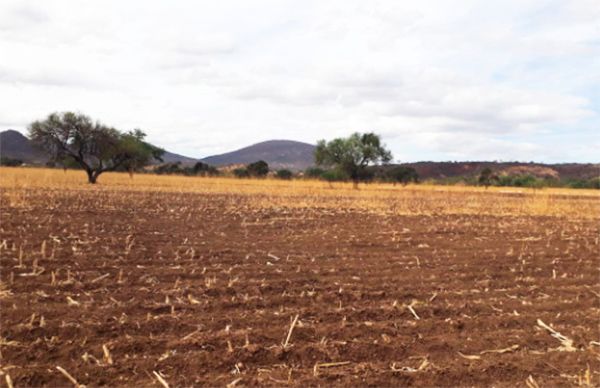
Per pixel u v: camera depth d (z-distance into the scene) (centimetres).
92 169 4166
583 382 500
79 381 477
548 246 1300
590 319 689
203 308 691
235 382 483
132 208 1928
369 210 2223
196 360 525
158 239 1209
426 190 4572
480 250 1211
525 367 529
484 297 791
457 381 500
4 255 936
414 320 671
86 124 4022
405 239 1356
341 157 5372
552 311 730
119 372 496
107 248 1055
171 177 6128
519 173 12338
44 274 829
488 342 599
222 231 1409
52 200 2067
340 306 721
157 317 643
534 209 2470
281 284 822
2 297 699
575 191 5506
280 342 580
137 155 4431
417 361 546
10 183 2864
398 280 880
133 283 799
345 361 541
